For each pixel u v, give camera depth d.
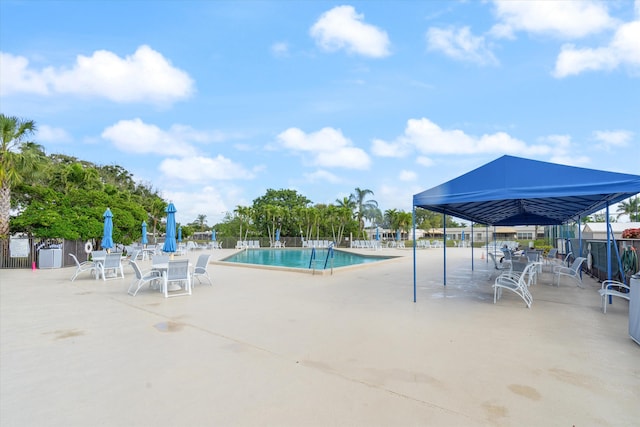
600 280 9.44
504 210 11.14
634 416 2.44
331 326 4.86
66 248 15.12
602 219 43.94
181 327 4.84
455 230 61.12
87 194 19.52
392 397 2.73
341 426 2.31
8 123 14.09
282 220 41.41
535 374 3.17
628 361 3.49
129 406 2.61
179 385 2.97
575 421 2.37
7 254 14.31
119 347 3.99
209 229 64.81
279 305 6.32
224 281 9.57
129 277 10.66
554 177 5.32
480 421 2.38
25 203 19.44
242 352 3.80
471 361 3.49
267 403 2.64
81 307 6.21
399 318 5.31
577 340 4.18
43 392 2.86
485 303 6.47
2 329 4.77
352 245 34.81
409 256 20.39
